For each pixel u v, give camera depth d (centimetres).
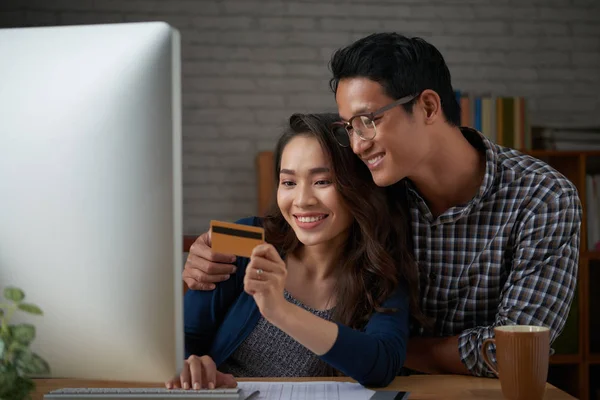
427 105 146
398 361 138
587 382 365
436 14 436
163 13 422
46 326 106
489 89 438
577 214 157
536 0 440
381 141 140
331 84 152
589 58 443
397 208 161
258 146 427
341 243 160
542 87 440
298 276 163
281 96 428
